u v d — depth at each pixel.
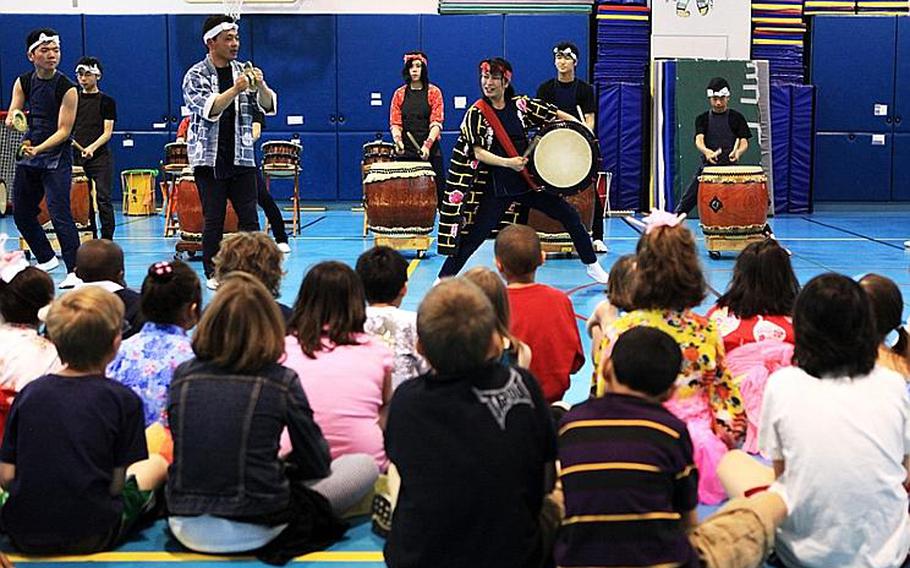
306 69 13.66
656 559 2.33
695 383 3.25
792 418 2.69
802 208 13.59
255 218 7.09
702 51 13.30
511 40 13.46
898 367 3.41
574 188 6.93
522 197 7.06
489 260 9.22
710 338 3.25
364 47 13.60
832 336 2.69
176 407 2.88
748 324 3.75
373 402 3.25
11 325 3.47
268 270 3.87
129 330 3.97
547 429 2.50
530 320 3.77
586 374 5.01
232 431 2.83
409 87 10.45
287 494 2.92
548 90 8.95
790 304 3.76
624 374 2.47
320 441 2.97
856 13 13.67
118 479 2.98
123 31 13.57
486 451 2.39
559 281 7.80
